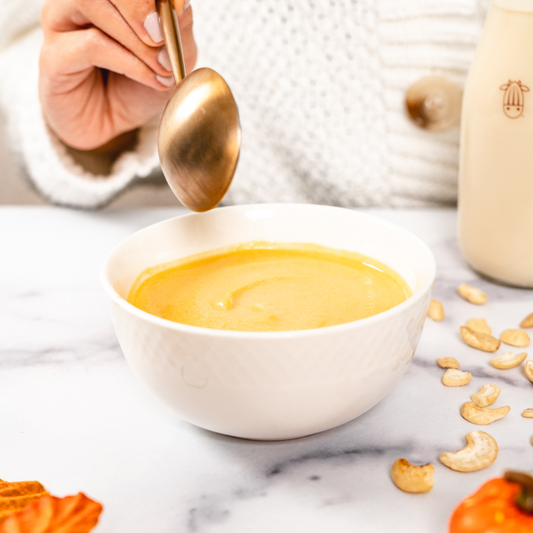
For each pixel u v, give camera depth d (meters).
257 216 0.60
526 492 0.44
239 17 0.80
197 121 0.54
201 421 0.49
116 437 0.51
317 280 0.57
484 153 0.60
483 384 0.55
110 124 0.77
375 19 0.78
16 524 0.46
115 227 0.76
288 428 0.48
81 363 0.57
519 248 0.61
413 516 0.47
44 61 0.69
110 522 0.47
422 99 0.78
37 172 0.82
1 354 0.58
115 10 0.61
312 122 0.83
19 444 0.51
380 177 0.84
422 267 0.53
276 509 0.47
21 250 0.72
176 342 0.47
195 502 0.48
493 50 0.59
